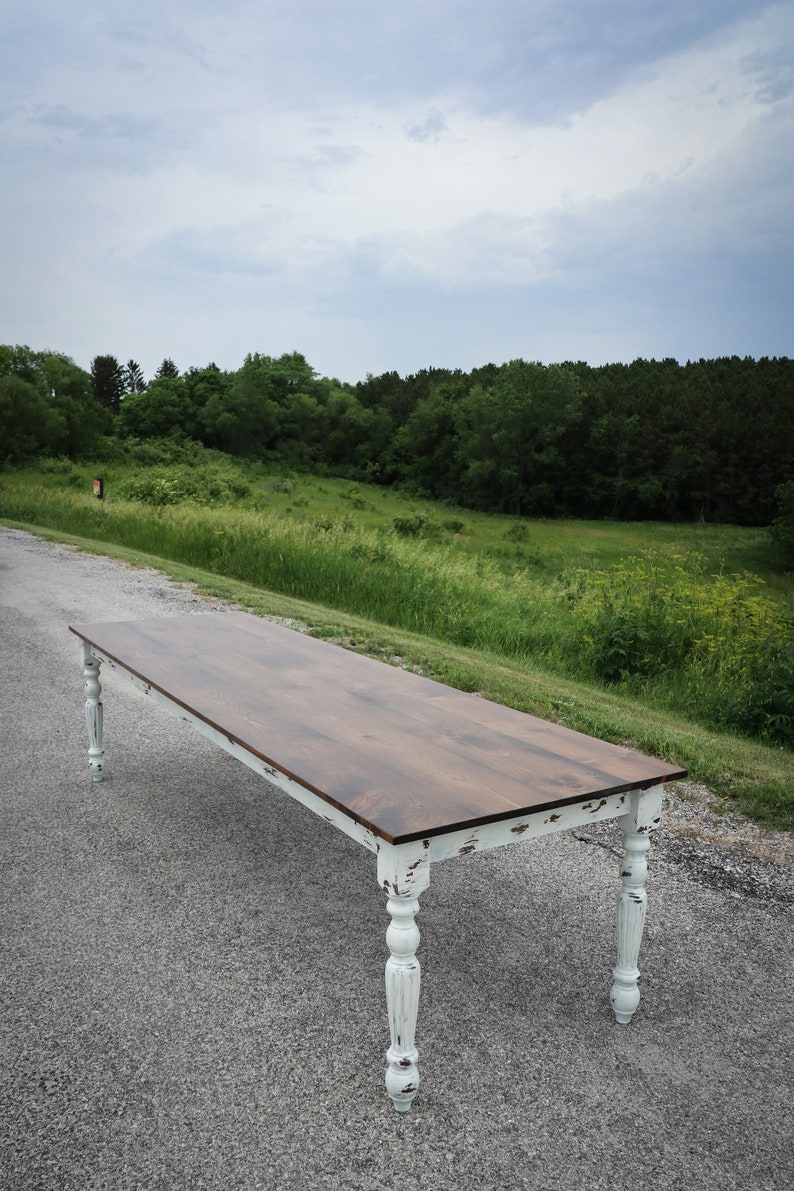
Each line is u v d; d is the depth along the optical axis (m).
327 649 3.66
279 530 12.37
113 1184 1.71
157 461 65.31
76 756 4.37
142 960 2.54
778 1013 2.37
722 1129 1.91
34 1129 1.86
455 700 2.92
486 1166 1.78
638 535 56.69
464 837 1.93
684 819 3.72
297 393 89.12
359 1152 1.81
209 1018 2.26
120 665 3.36
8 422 55.22
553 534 56.81
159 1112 1.92
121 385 106.81
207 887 3.01
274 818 3.64
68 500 18.80
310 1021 2.26
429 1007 2.34
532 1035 2.23
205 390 85.81
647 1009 2.36
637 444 65.06
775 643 6.78
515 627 8.61
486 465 66.94
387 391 98.50
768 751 5.18
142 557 12.20
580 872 3.23
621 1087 2.04
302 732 2.47
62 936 2.66
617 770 2.21
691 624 8.17
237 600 8.94
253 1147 1.82
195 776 4.13
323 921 2.79
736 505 63.34
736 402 66.69
